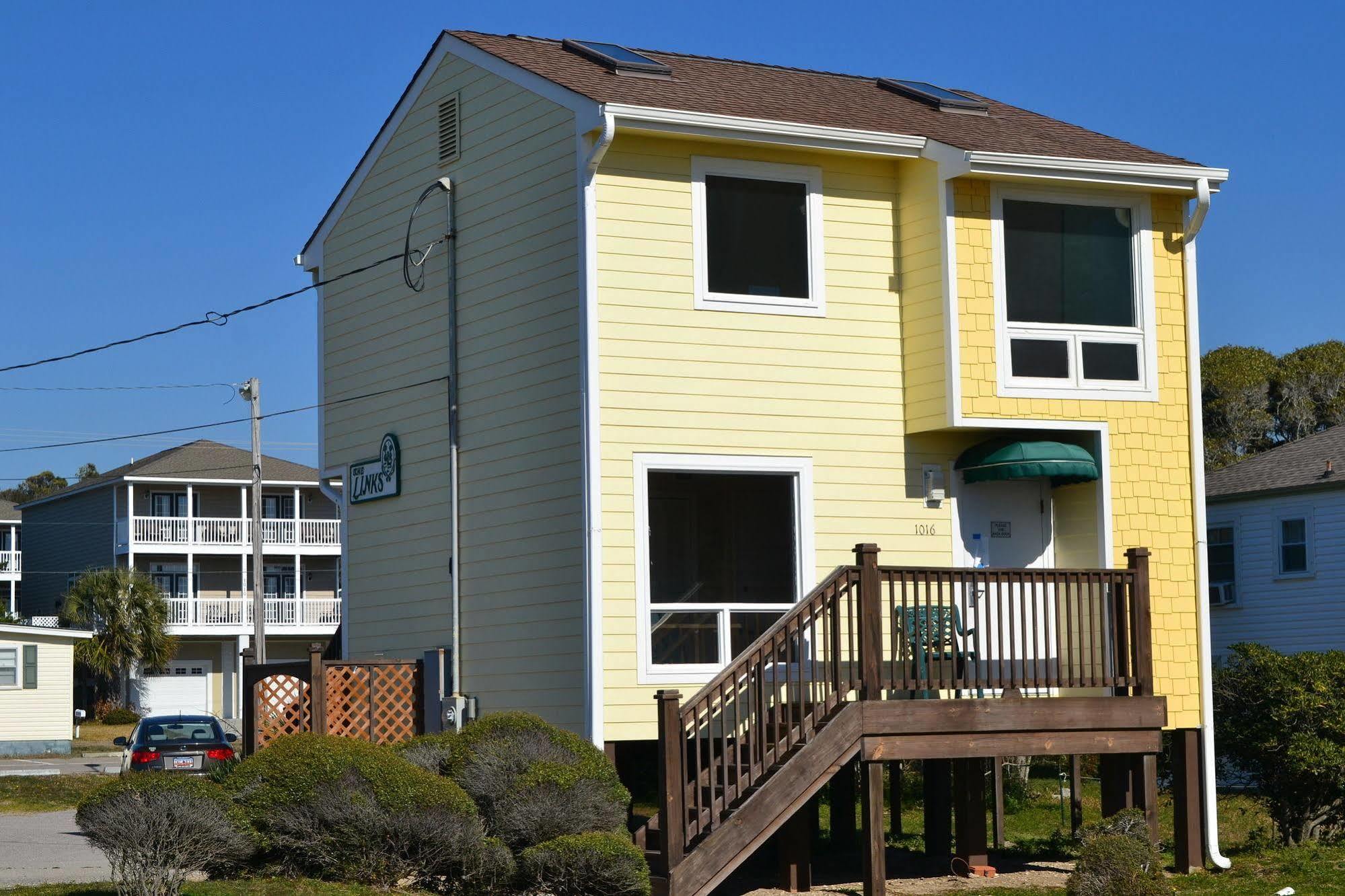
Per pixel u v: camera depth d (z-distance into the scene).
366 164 19.27
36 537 63.34
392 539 18.45
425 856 12.91
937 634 16.11
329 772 12.95
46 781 28.92
